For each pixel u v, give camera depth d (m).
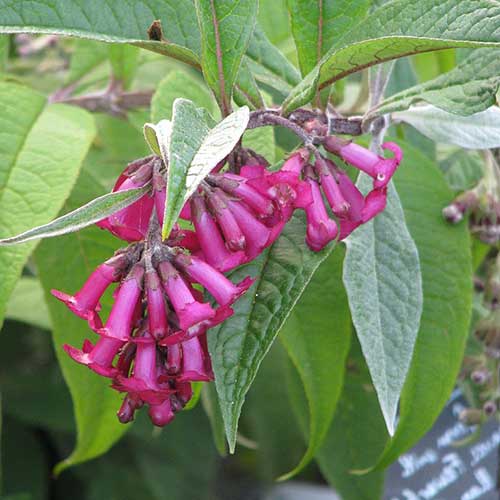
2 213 0.36
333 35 0.33
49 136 0.38
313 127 0.30
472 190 0.41
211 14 0.29
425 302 0.40
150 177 0.26
